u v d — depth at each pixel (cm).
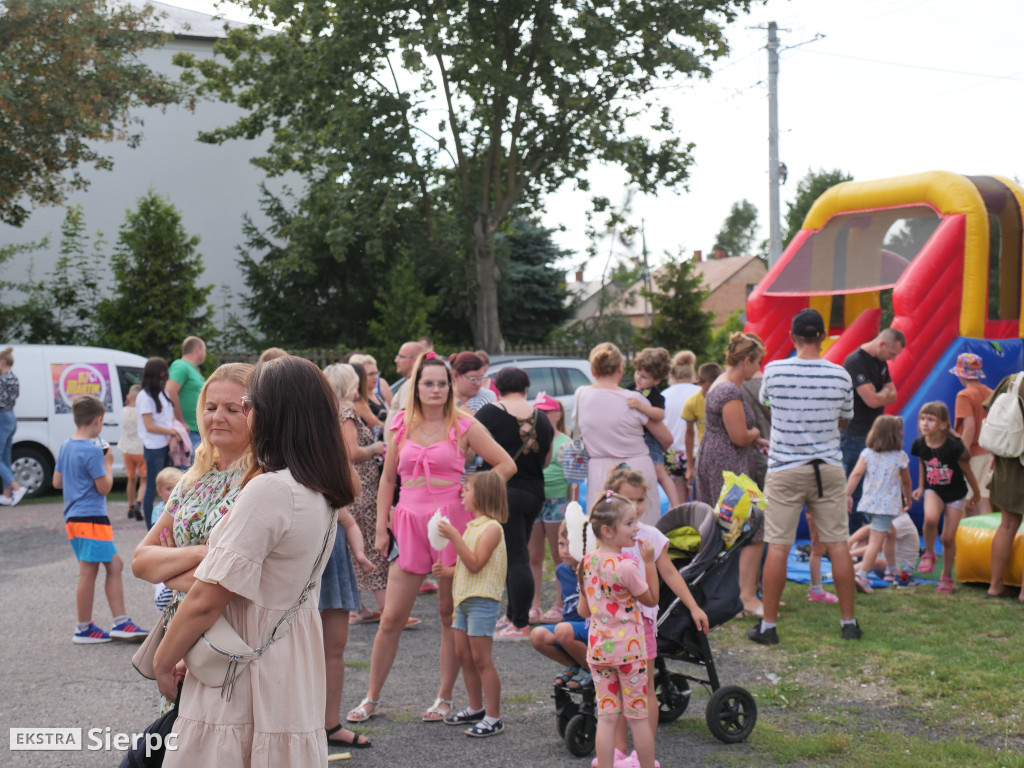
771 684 562
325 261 2523
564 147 2473
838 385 634
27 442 1395
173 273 1962
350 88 2247
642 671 423
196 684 260
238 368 302
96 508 656
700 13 2284
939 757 447
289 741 258
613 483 446
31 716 515
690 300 3147
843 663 589
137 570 278
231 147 2716
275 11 2208
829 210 1149
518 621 641
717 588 497
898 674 563
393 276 2412
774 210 2614
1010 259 990
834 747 460
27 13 1631
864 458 775
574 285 4400
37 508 1305
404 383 827
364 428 665
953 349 957
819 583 742
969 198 972
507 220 2666
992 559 737
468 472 632
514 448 605
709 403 712
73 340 2083
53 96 1691
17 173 1791
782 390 641
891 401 829
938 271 956
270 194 2592
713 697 475
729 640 651
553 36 2269
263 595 260
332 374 609
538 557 735
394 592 509
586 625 468
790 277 1173
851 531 908
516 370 615
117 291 1953
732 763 452
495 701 495
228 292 2711
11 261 2348
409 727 505
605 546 430
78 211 2105
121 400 1452
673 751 469
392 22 2189
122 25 1859
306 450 267
